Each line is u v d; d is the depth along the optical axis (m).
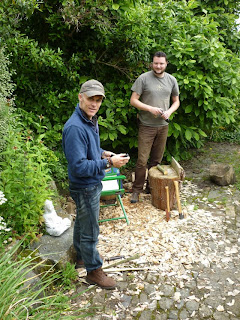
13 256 2.56
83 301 2.51
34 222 2.85
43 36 4.38
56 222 2.98
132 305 2.49
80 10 3.71
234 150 6.23
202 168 5.39
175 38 4.82
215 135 6.79
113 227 3.58
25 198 2.77
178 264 2.95
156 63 3.72
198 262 2.99
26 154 3.05
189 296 2.58
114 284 2.65
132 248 3.18
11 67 3.90
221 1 6.80
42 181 3.06
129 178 4.93
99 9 3.88
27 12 3.01
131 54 4.25
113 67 4.71
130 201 4.16
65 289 2.62
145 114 3.99
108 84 4.68
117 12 4.17
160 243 3.25
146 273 2.84
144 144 4.06
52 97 4.17
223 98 4.96
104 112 4.88
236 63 5.22
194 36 4.82
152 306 2.48
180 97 4.79
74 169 2.19
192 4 5.48
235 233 3.47
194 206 4.06
